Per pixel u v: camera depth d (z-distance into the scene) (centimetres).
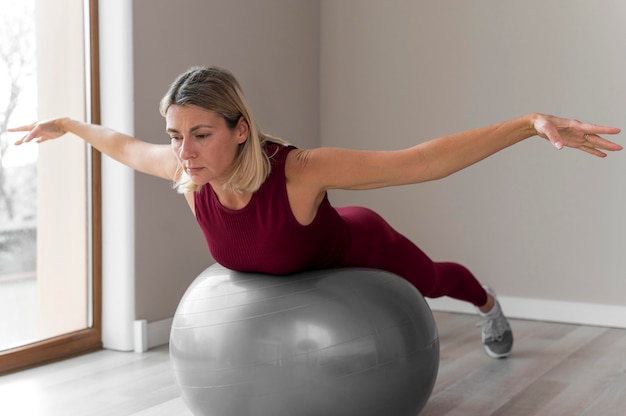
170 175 219
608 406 252
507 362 307
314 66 442
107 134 241
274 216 196
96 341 336
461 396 265
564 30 377
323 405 194
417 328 207
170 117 181
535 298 390
